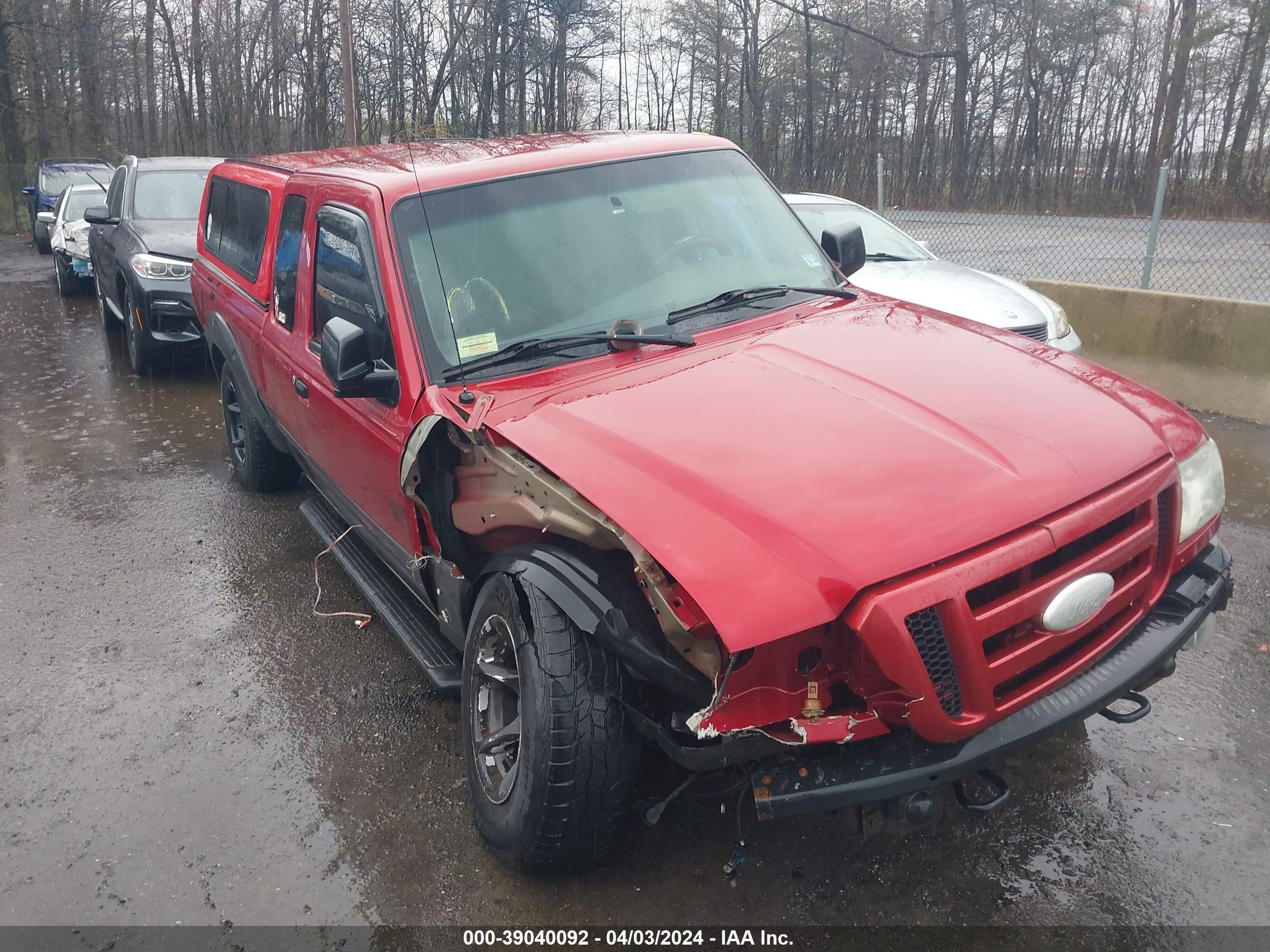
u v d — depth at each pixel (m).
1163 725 3.61
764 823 3.18
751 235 4.00
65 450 7.83
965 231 20.22
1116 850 2.99
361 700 4.11
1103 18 39.25
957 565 2.33
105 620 4.91
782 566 2.29
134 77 46.97
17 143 34.44
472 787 3.09
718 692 2.25
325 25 39.03
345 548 4.78
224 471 7.20
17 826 3.38
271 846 3.23
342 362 3.22
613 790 2.69
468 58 39.25
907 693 2.27
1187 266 16.05
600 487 2.56
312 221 4.34
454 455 3.19
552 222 3.63
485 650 3.05
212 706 4.10
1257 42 31.53
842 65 39.91
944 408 2.82
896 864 2.98
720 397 2.93
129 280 9.65
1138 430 2.87
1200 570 2.97
